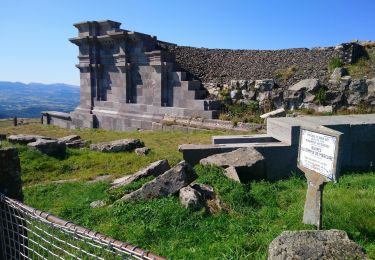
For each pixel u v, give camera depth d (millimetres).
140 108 20266
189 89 18031
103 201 6879
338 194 6504
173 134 15602
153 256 2566
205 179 7203
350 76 15781
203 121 16969
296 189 7293
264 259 4125
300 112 15625
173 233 5133
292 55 19359
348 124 9023
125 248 2711
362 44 17781
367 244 4574
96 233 3006
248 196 6465
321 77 16688
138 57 20391
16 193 4152
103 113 22375
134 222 5496
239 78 18828
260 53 20719
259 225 5297
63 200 7641
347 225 5102
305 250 3436
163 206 5836
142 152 11656
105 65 22594
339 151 4855
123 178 9281
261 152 8812
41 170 10586
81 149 13156
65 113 26062
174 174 6645
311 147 5402
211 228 5207
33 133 19203
